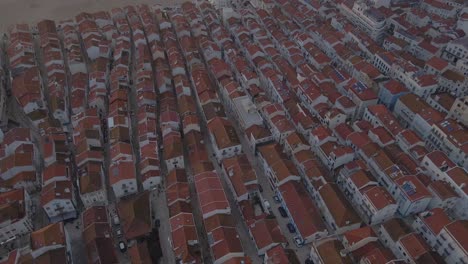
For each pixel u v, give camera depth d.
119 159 159.38
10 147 165.00
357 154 168.88
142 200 145.38
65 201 142.38
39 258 122.88
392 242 133.38
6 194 142.50
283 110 186.12
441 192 143.00
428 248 125.94
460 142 162.62
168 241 140.12
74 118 181.12
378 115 182.50
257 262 133.50
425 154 162.50
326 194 145.12
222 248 126.44
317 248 127.12
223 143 165.75
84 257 134.88
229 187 158.38
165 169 167.62
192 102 193.00
